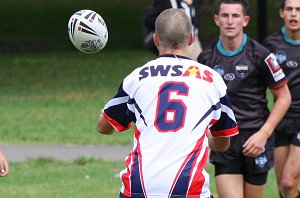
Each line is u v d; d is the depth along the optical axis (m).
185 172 14.99
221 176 21.27
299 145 23.64
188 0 26.22
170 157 15.09
